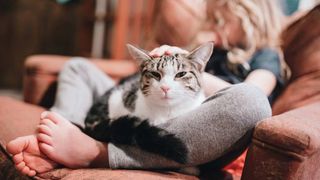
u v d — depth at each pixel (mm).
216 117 787
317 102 995
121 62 1604
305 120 734
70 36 3311
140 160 810
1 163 906
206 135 789
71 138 808
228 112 781
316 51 1129
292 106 1091
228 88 839
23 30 3285
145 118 880
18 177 859
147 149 808
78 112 1163
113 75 1509
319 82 1084
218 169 929
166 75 881
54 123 807
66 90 1226
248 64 1279
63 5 3248
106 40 2342
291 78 1188
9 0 3223
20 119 1025
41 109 1202
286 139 660
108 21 2305
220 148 794
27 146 792
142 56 920
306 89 1096
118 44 2082
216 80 1078
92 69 1316
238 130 780
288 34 1229
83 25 2361
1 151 909
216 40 1356
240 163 989
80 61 1310
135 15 2045
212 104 810
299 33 1184
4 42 3270
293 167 657
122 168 811
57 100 1216
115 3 2277
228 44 1354
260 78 1179
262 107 786
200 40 1365
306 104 1070
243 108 778
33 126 989
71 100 1195
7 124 985
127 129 845
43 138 793
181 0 1495
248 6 1333
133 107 934
